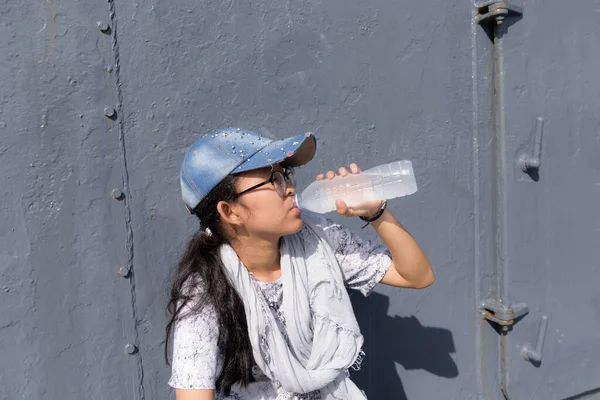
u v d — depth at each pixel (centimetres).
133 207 174
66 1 161
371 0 201
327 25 195
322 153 198
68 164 165
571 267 237
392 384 217
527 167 222
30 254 162
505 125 218
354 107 201
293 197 140
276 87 190
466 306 226
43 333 165
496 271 228
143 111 173
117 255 173
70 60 163
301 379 139
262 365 139
